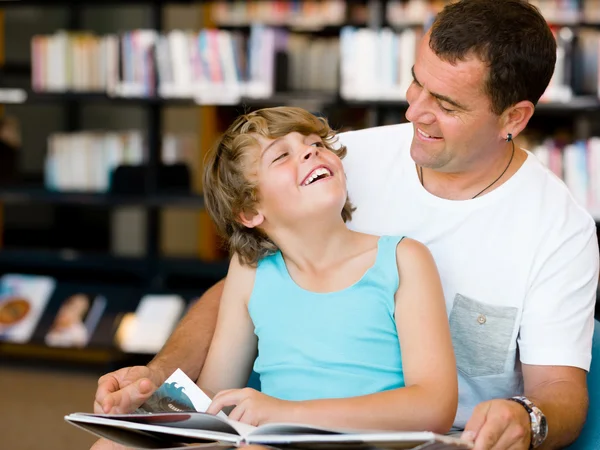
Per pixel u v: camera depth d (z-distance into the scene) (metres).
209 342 1.81
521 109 1.64
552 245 1.68
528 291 1.69
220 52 4.20
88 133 4.64
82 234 5.23
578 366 1.64
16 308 4.54
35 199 4.51
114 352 4.31
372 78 4.07
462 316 1.73
